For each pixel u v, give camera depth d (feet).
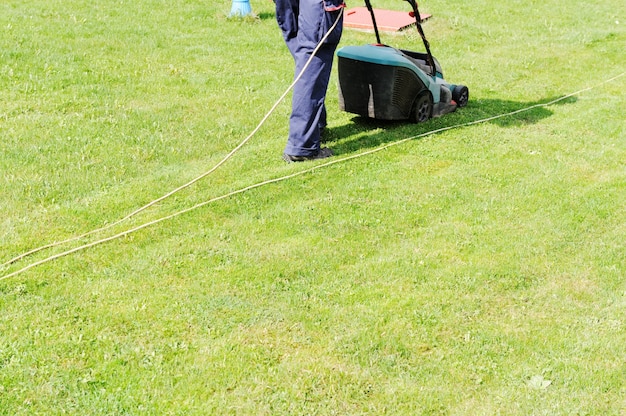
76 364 12.91
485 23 40.75
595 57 35.63
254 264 16.26
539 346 13.83
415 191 20.21
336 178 20.85
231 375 12.75
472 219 18.74
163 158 21.77
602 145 24.29
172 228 17.69
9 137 22.07
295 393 12.40
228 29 36.14
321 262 16.46
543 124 26.21
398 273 16.12
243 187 19.90
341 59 23.99
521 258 16.92
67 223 17.87
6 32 31.12
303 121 21.48
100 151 21.81
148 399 12.16
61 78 27.14
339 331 14.07
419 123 25.77
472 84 31.09
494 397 12.48
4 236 17.10
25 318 14.05
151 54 31.19
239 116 25.36
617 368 13.24
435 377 12.91
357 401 12.30
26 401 11.98
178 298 14.92
